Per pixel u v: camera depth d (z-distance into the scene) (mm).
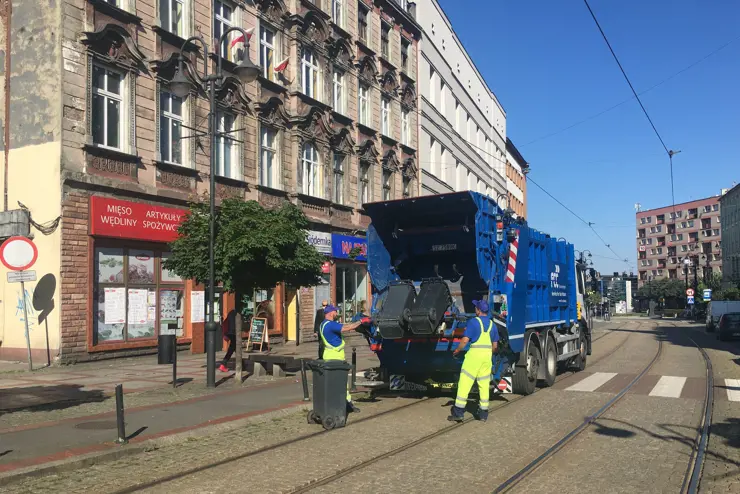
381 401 11828
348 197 28609
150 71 18391
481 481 6566
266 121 23375
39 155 16188
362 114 30531
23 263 15055
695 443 8320
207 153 20453
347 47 28859
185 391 12422
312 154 26406
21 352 16359
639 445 8219
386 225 12680
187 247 13594
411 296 11312
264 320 21328
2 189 16766
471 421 9836
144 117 18141
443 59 41406
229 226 13125
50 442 7918
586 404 11438
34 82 16391
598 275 20922
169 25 19422
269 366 15594
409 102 35156
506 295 11984
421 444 8250
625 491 6293
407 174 34438
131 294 17719
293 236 13406
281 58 24422
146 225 17859
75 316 16016
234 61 21938
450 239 12625
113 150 17094
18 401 10961
